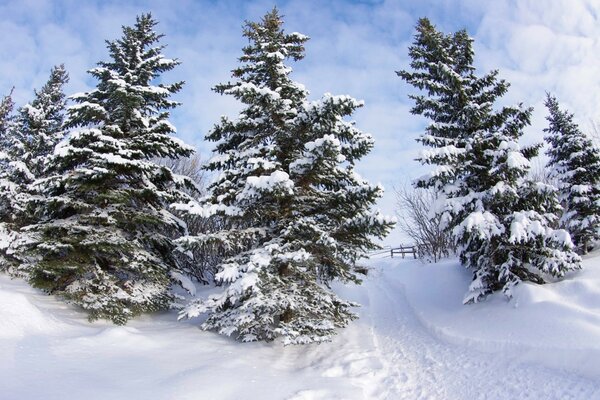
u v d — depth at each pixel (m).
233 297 8.59
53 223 10.45
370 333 10.60
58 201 10.47
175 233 15.97
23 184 13.91
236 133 10.91
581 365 6.34
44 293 10.55
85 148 10.34
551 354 6.88
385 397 6.41
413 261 24.78
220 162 10.58
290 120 9.82
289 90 10.96
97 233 10.26
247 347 8.65
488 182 11.25
